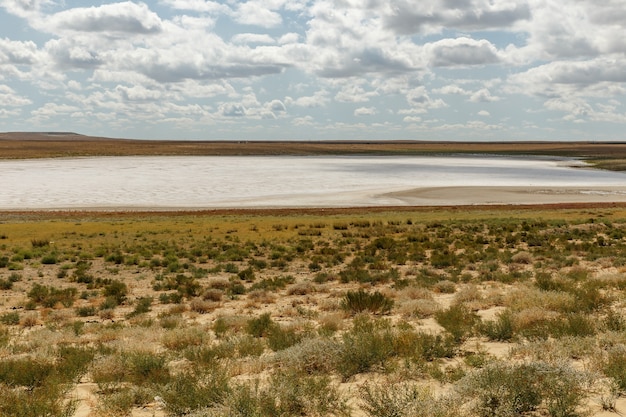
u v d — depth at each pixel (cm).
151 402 738
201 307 1555
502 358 846
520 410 601
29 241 3575
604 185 8800
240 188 8044
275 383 702
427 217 4875
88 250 3167
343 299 1443
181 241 3500
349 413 618
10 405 687
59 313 1535
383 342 889
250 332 1173
